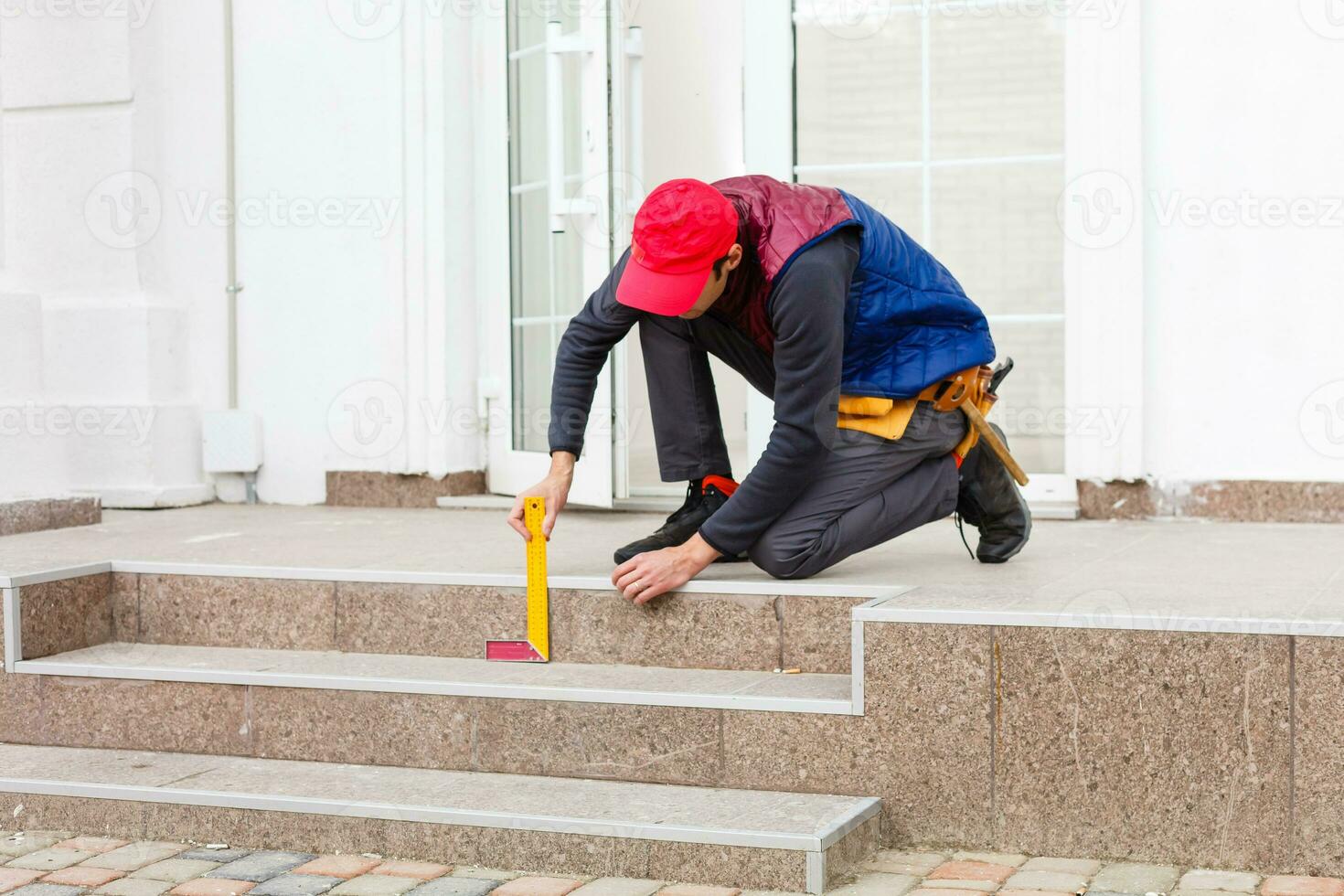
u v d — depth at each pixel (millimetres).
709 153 7316
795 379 2455
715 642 2715
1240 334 3850
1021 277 4066
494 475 4684
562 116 4270
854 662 2398
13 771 2699
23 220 4793
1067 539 3482
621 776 2543
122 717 2844
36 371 3998
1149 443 3934
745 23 4258
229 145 4746
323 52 4652
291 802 2469
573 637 2803
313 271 4688
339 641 2982
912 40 4133
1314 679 2174
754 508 2584
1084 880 2195
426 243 4570
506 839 2348
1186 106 3859
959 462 2797
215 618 3076
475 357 4684
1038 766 2320
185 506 4680
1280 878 2189
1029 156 4043
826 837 2189
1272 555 3107
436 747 2646
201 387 4809
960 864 2299
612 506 4191
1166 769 2256
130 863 2414
